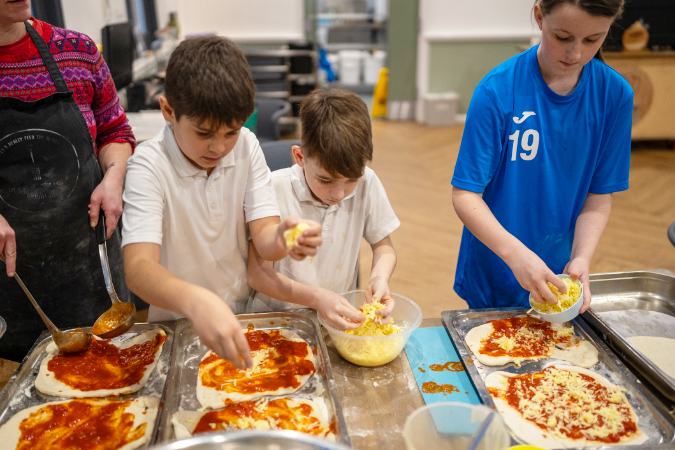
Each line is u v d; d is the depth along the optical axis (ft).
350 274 4.49
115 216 4.19
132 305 3.92
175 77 2.96
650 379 3.36
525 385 3.36
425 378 3.47
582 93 4.08
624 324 4.11
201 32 20.89
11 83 4.15
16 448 2.95
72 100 4.34
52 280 4.69
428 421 2.65
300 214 4.17
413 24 21.36
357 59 24.75
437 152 18.28
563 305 3.67
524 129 4.16
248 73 3.06
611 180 4.44
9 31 4.02
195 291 2.76
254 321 4.00
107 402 3.28
